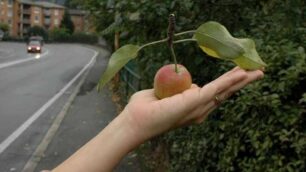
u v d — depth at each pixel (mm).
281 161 3295
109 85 19891
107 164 1110
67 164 1111
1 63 36594
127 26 5047
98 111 13602
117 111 13594
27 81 23391
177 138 5289
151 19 4832
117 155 1116
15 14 133500
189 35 4641
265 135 3379
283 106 3373
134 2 4789
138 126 1114
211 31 1148
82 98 16656
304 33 4086
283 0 4473
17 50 64500
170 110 1104
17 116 12930
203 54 4855
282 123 3340
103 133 1141
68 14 124500
